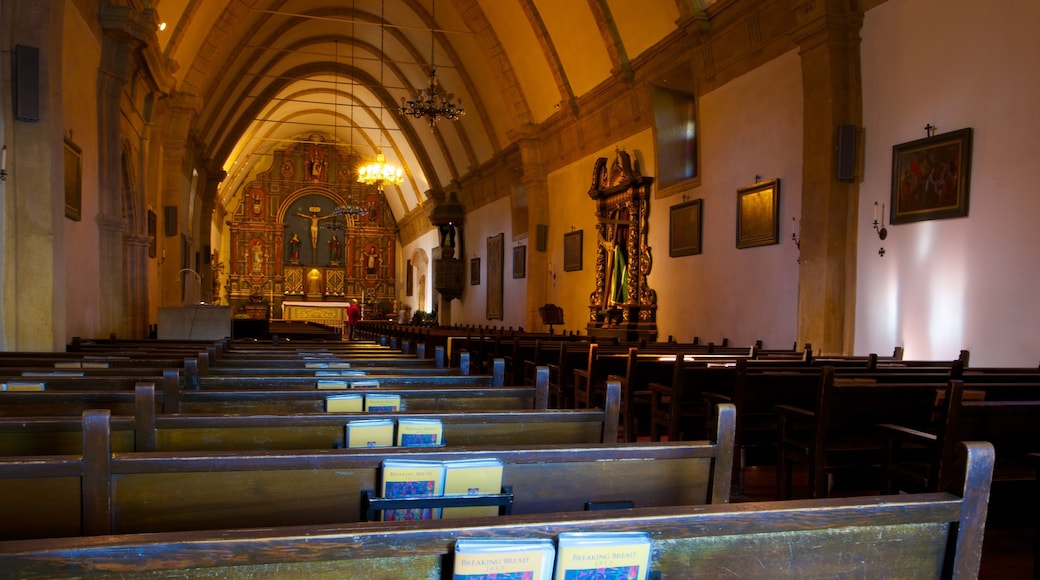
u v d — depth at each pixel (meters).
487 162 22.75
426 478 1.89
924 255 7.45
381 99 28.22
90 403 3.30
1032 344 6.29
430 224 32.66
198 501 1.83
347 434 2.65
